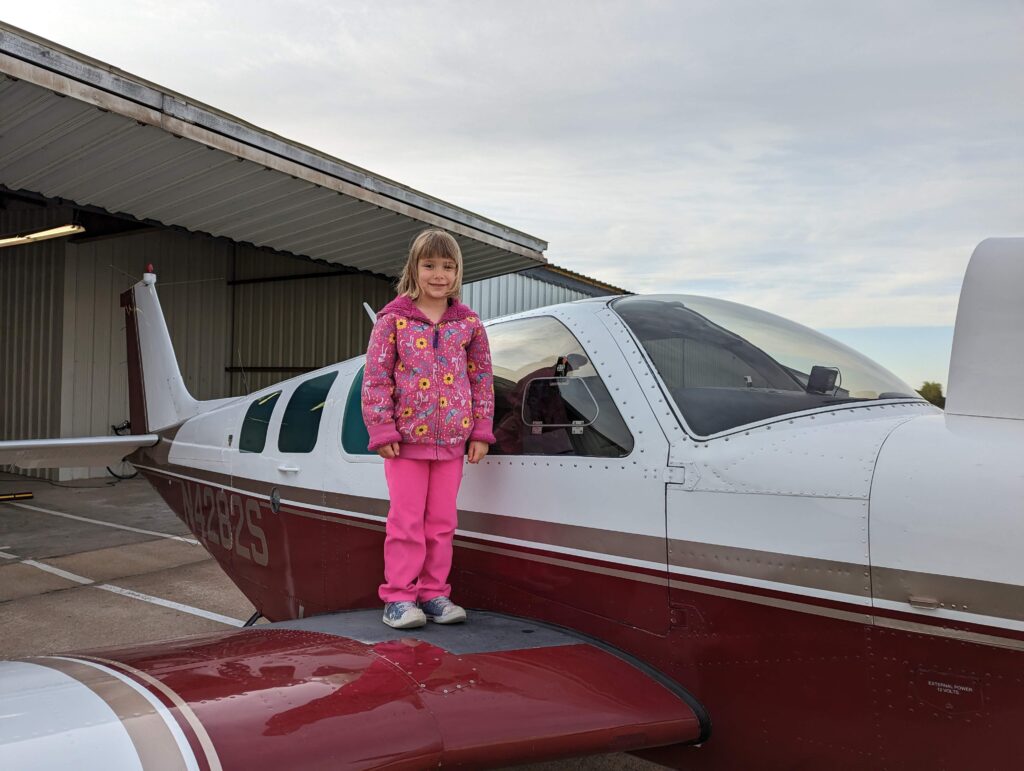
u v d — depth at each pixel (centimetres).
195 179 680
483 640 181
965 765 133
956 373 160
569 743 144
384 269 1081
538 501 196
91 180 680
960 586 133
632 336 195
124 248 1172
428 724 139
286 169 664
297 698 141
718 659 161
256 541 315
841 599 145
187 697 138
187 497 380
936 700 136
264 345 1317
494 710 146
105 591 511
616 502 179
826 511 149
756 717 157
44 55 481
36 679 145
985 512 134
